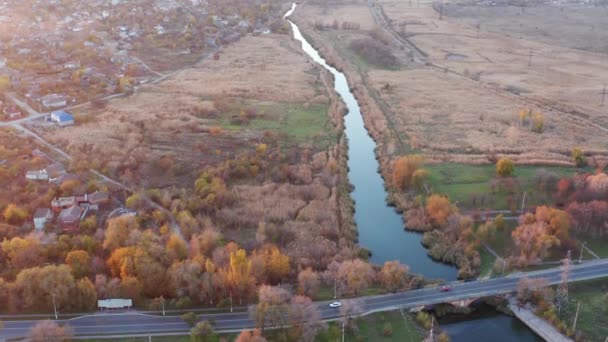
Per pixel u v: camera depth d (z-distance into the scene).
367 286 177.38
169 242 184.00
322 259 192.25
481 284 182.75
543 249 195.00
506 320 173.25
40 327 145.62
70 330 150.88
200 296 165.88
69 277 161.88
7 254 181.00
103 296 163.75
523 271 190.88
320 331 156.12
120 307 162.50
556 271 189.75
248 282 167.50
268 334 153.38
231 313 162.75
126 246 180.62
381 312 167.25
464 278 188.38
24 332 152.50
